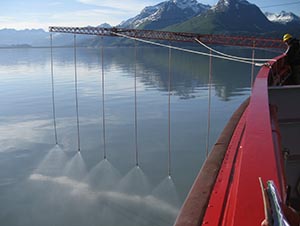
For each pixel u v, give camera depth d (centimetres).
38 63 19650
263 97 339
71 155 3819
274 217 116
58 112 6450
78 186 2994
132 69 16262
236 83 11406
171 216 2550
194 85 11150
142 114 6281
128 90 9744
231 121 497
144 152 3931
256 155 176
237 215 126
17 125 5400
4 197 2833
